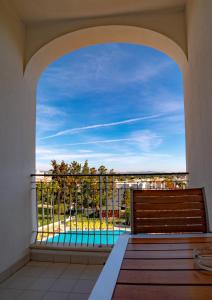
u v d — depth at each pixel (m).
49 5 3.00
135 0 2.96
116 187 3.46
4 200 2.75
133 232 1.62
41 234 3.50
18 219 3.06
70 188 3.58
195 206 1.67
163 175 3.35
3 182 2.74
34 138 3.59
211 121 2.29
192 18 2.85
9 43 2.94
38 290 2.49
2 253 2.69
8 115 2.88
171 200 1.68
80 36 3.39
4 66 2.82
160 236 1.49
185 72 3.35
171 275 0.93
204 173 2.52
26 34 3.36
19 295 2.39
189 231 1.63
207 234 1.52
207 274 0.93
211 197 2.30
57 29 3.31
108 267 1.02
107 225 3.40
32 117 3.55
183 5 3.11
